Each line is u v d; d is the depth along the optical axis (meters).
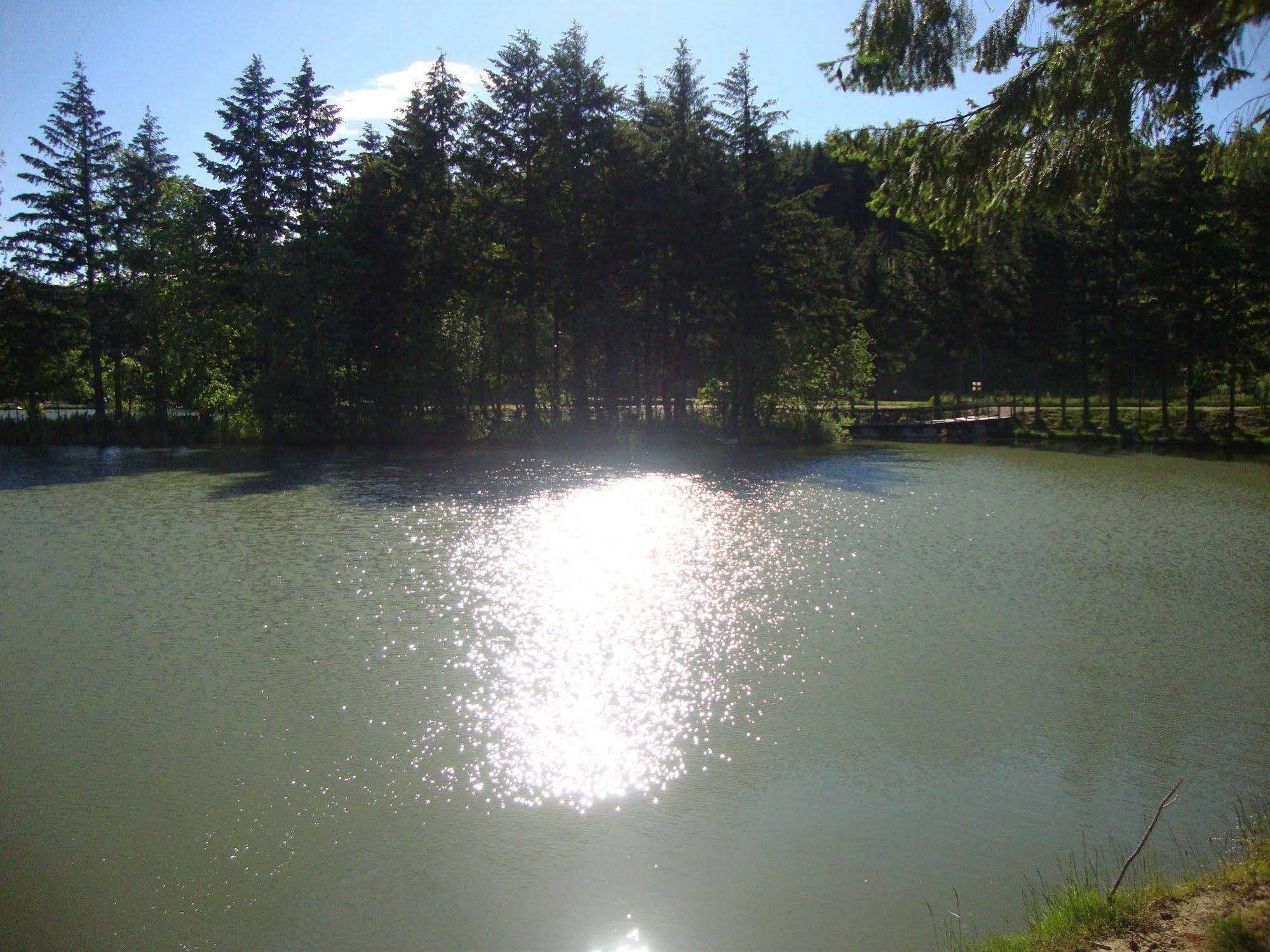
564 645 14.55
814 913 7.84
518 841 9.02
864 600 17.28
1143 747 11.09
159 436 47.25
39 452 43.31
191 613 16.25
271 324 44.41
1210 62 8.42
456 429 47.31
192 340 47.22
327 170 50.00
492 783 10.13
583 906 7.98
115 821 9.35
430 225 48.19
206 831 9.18
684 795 9.90
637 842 8.99
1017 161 9.49
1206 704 12.39
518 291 47.59
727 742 11.16
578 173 46.84
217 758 10.66
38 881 8.41
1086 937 6.05
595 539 22.89
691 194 46.78
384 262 45.91
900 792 9.98
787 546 22.25
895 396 81.12
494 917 7.85
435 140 47.94
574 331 47.66
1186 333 44.38
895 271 65.56
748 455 44.22
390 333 46.81
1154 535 23.70
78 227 48.66
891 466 39.59
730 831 9.20
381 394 46.66
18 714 11.90
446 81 48.62
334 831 9.19
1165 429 48.00
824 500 29.77
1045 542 22.78
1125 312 48.47
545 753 10.83
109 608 16.58
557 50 46.94
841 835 9.12
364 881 8.37
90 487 32.03
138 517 26.00
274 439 46.22
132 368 50.12
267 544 22.20
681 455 44.25
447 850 8.85
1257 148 9.49
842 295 59.00
